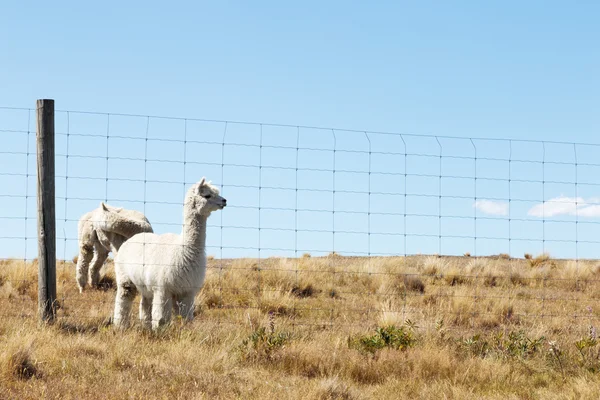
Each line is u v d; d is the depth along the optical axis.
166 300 9.44
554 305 13.96
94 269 15.04
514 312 12.98
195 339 8.59
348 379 7.41
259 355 8.03
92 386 6.43
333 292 14.78
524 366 8.08
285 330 9.74
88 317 10.43
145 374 6.95
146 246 9.77
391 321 10.88
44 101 9.54
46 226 9.53
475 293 14.02
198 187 9.45
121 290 10.13
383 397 6.80
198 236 9.47
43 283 9.50
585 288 16.84
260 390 6.60
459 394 6.87
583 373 7.81
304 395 6.52
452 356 8.16
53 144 9.58
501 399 6.89
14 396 5.92
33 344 7.54
